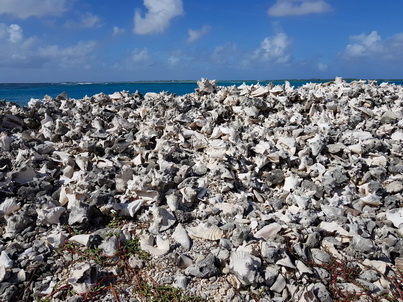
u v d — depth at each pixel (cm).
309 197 216
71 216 180
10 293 140
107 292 146
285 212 209
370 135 293
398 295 155
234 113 329
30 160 226
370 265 168
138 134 278
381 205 221
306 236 180
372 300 152
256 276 150
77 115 312
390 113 328
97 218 188
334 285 157
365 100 366
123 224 187
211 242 174
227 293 148
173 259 160
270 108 336
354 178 240
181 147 268
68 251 164
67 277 151
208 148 262
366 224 199
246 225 187
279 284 153
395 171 251
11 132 275
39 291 144
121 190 209
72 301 138
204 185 217
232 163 238
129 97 383
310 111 331
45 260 159
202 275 154
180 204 201
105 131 292
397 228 202
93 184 210
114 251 164
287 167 249
